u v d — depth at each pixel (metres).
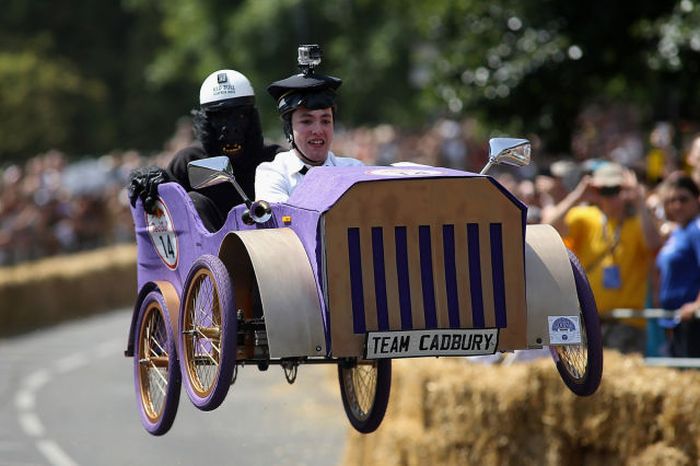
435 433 37.91
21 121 172.50
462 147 98.56
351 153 97.81
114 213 110.50
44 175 101.19
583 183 42.75
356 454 41.19
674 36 57.72
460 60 63.81
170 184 29.45
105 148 183.12
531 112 63.66
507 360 41.66
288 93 28.80
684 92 59.88
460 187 24.98
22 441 49.47
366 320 24.72
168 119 188.00
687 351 40.31
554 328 25.56
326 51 125.06
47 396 59.94
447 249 24.97
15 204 96.56
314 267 25.11
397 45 122.88
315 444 47.69
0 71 174.88
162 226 30.09
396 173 25.41
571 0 61.59
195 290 27.73
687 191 41.50
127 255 105.88
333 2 122.81
